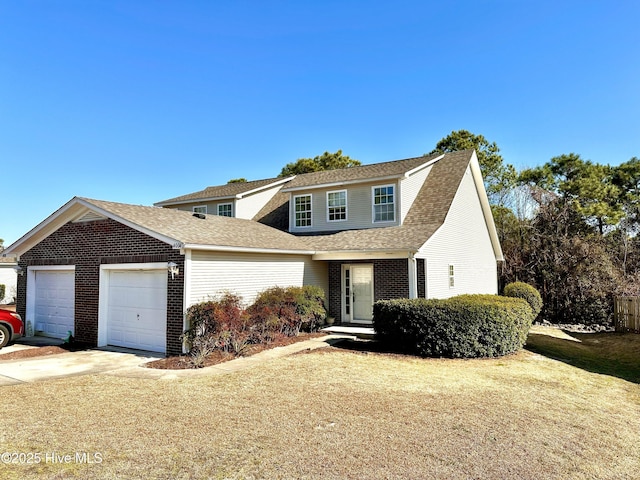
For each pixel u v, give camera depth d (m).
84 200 12.09
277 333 12.45
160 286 11.23
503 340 10.89
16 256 14.50
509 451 4.97
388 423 5.79
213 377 8.30
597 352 13.00
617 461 4.82
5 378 8.33
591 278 19.69
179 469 4.34
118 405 6.50
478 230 20.25
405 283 14.80
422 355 10.72
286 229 19.27
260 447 4.92
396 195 16.48
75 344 12.23
